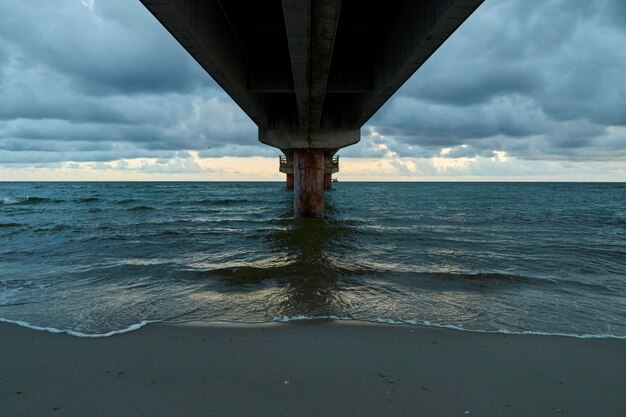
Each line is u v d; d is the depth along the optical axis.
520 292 6.78
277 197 49.41
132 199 42.22
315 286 7.04
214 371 3.62
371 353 4.09
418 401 3.08
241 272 8.03
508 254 10.68
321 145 18.64
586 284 7.39
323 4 5.89
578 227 17.94
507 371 3.68
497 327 4.98
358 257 9.93
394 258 9.87
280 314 5.46
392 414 2.88
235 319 5.25
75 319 5.23
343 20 9.88
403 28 8.49
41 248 11.50
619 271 8.66
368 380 3.46
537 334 4.71
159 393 3.19
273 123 18.72
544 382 3.46
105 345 4.29
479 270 8.57
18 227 16.86
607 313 5.62
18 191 67.94
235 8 9.15
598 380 3.51
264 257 10.01
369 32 10.62
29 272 8.33
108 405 2.99
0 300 6.17
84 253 10.70
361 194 61.81
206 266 8.87
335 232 14.52
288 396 3.15
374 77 11.86
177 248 11.45
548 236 14.69
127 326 4.96
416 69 8.75
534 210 29.38
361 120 16.58
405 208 30.89
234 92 10.91
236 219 20.75
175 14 5.99
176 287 7.02
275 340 4.46
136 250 11.16
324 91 10.98
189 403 3.03
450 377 3.53
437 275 7.94
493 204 37.09
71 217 22.41
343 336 4.61
